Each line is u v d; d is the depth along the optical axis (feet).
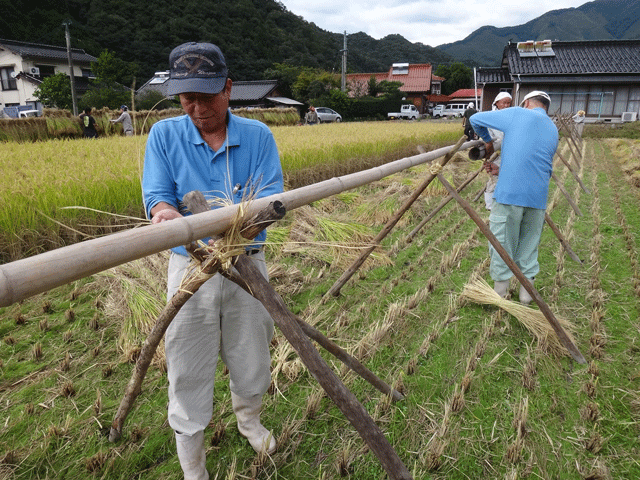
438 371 10.01
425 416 8.60
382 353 10.64
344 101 147.74
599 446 7.77
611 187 29.35
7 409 8.80
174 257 6.24
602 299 13.10
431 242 18.54
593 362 9.87
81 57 136.26
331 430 8.27
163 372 9.85
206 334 6.26
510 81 96.22
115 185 18.26
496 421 8.50
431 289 14.12
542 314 11.59
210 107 5.81
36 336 11.38
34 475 7.36
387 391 8.65
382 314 12.52
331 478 7.23
